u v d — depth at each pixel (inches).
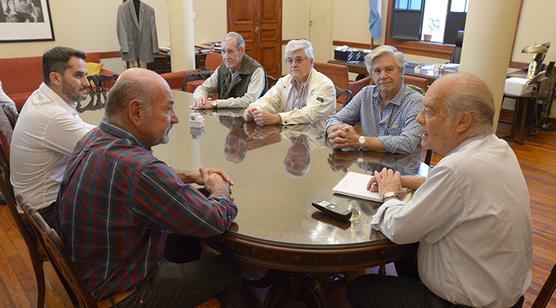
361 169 66.1
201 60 221.6
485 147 44.6
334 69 163.6
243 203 53.3
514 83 167.5
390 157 72.4
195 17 247.1
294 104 105.3
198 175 57.5
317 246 44.3
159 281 49.1
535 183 135.7
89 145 46.4
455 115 44.6
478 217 42.3
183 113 103.9
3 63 176.1
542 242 100.0
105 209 44.0
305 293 64.1
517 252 43.7
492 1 106.2
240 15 266.8
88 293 43.1
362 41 282.8
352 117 89.7
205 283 52.5
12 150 69.2
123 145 45.4
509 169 44.0
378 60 79.5
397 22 259.0
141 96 45.8
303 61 98.4
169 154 71.9
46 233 41.3
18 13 193.9
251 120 96.3
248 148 76.4
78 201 44.7
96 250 45.4
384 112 84.6
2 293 79.8
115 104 46.2
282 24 292.7
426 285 48.4
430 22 245.4
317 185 59.2
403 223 44.1
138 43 213.5
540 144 176.7
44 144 66.5
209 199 49.8
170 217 44.3
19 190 68.9
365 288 52.9
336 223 48.8
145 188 43.3
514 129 179.5
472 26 111.4
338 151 75.4
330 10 295.6
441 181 43.1
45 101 68.7
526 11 200.8
